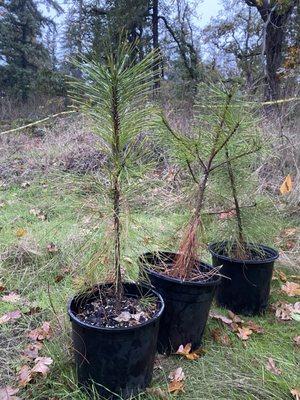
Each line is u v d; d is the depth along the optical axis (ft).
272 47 30.14
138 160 5.23
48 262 8.69
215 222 7.62
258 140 6.61
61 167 15.28
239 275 7.38
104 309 5.40
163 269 6.49
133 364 4.99
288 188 10.86
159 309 5.45
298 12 31.94
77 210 5.67
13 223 11.42
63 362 5.70
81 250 5.72
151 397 5.16
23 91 50.11
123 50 4.90
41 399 5.18
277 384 5.42
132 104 5.02
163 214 9.92
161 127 6.00
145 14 39.65
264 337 6.67
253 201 8.02
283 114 14.90
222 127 6.17
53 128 21.34
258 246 7.89
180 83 29.53
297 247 9.94
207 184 7.23
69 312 5.14
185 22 42.34
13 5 57.11
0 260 8.70
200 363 5.90
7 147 19.30
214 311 7.43
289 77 22.48
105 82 4.81
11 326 6.65
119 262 5.38
